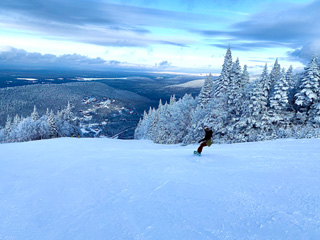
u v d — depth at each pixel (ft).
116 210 15.07
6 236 12.56
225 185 17.85
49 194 19.70
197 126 112.16
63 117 270.05
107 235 11.89
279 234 10.21
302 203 13.23
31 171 28.71
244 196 15.23
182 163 27.22
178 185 18.84
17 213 15.85
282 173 19.74
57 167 30.30
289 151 31.60
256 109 88.79
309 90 83.92
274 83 105.50
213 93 126.62
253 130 91.04
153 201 16.01
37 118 230.48
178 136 145.38
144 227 12.32
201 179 20.02
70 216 14.92
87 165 29.71
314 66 84.33
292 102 98.43
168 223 12.48
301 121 87.51
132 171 24.86
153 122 217.97
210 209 13.73
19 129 201.67
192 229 11.51
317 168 20.65
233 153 33.01
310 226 10.57
